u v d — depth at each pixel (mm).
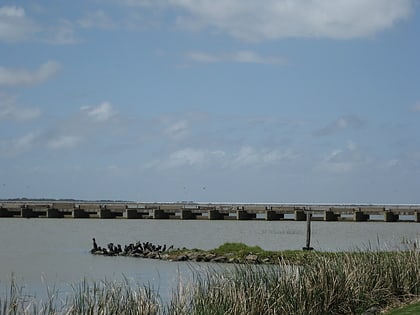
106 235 84438
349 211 109000
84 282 29016
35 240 76125
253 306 20328
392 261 26891
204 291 21234
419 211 107750
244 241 72500
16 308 19562
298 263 27422
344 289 23734
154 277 40281
